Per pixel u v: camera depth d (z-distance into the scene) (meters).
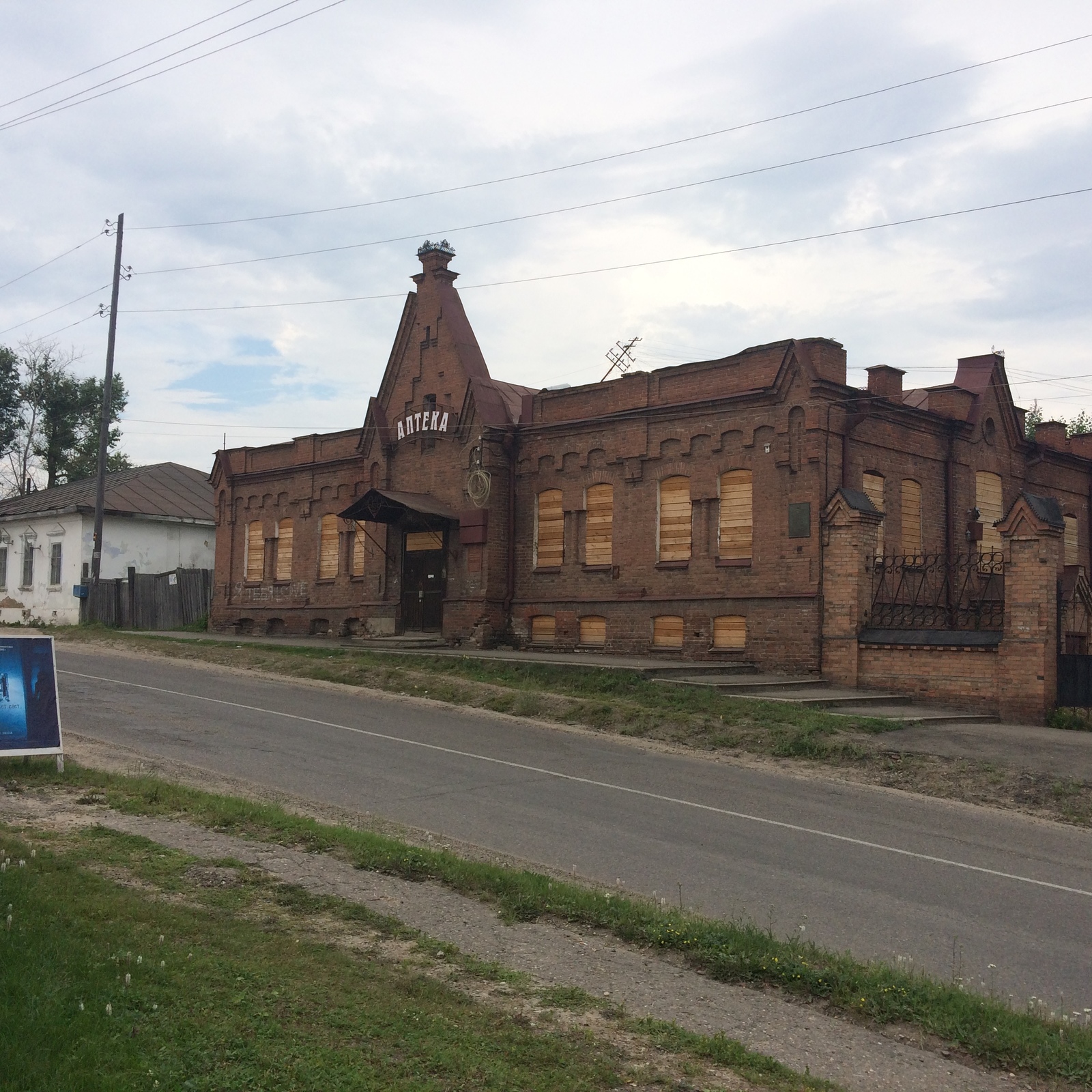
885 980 6.98
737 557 23.42
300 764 14.50
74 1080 4.50
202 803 10.80
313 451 34.19
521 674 22.83
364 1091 4.79
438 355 29.81
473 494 27.97
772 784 14.56
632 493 25.47
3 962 5.52
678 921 7.95
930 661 20.22
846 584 21.45
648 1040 5.84
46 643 12.52
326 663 25.23
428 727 18.22
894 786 14.82
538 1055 5.42
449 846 10.55
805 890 9.63
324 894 8.09
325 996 5.82
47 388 63.19
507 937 7.58
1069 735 17.44
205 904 7.49
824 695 19.91
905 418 24.86
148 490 45.06
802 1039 6.16
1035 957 8.09
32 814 10.02
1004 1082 5.79
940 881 10.11
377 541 31.17
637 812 12.52
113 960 5.84
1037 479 30.23
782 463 22.58
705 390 24.27
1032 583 19.08
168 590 39.22
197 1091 4.65
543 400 27.78
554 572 27.03
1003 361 28.45
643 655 24.83
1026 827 12.67
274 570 35.56
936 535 25.64
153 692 21.03
